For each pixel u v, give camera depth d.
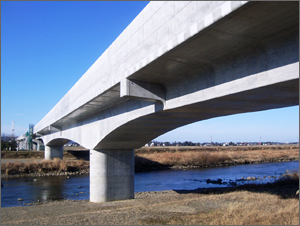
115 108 20.58
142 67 11.84
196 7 8.97
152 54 10.98
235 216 14.27
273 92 9.88
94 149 23.30
